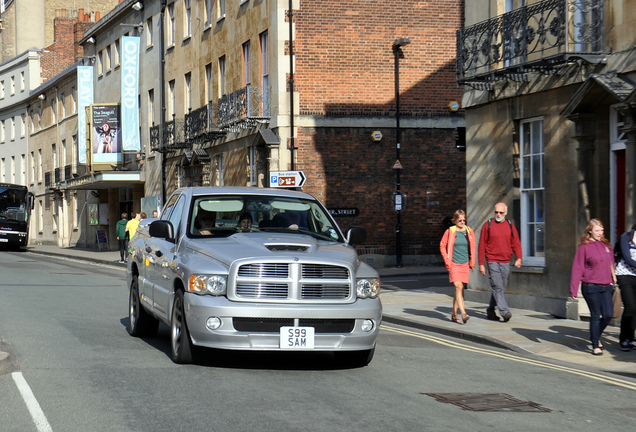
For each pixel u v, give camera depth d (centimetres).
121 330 1221
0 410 684
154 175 4044
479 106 1741
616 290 1131
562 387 872
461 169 2764
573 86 1469
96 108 4444
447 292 1970
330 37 2659
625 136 1320
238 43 2998
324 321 873
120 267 3148
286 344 857
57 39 6531
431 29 2733
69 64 6550
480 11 1752
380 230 2695
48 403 709
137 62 4078
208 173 3372
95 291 1920
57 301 1634
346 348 880
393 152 2709
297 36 2641
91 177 4344
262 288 862
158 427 629
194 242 944
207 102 3350
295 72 2638
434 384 854
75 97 5356
